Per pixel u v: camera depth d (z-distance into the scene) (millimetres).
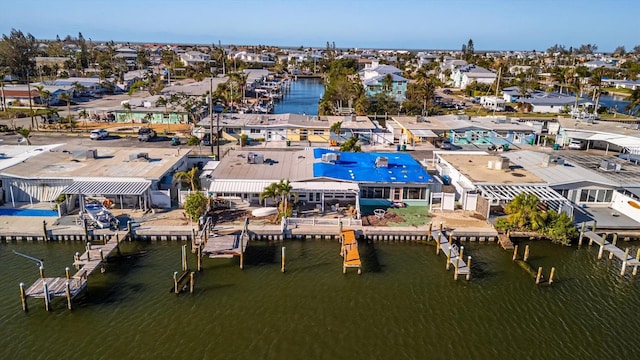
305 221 50531
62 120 101188
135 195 53031
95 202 53688
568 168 60562
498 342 34281
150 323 35406
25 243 47031
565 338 34812
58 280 38812
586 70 188000
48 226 48312
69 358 31562
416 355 32750
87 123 101125
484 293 40406
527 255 45219
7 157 61188
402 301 39062
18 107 117562
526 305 38812
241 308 37594
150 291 39469
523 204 48906
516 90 149250
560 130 91000
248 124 90250
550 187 54750
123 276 41656
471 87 166875
